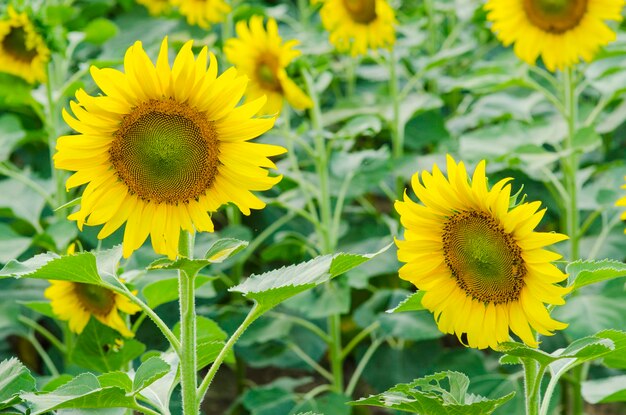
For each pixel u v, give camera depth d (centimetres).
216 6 674
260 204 279
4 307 555
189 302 293
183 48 273
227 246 282
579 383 543
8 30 554
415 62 760
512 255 274
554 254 266
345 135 556
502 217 273
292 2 967
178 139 274
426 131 698
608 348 260
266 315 580
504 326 278
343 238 646
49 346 679
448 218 282
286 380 575
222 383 667
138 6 851
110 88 272
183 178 276
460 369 551
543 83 737
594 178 682
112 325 405
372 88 788
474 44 808
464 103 765
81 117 273
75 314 418
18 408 300
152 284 401
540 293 271
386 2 588
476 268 278
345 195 610
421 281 284
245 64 544
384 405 282
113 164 278
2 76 574
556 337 573
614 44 615
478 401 284
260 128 276
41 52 557
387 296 586
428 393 272
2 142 621
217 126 276
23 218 592
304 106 550
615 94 604
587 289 546
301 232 667
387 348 589
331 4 595
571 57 530
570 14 522
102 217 279
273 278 293
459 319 282
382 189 711
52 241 544
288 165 658
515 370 582
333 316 564
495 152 602
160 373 279
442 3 805
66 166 277
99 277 291
